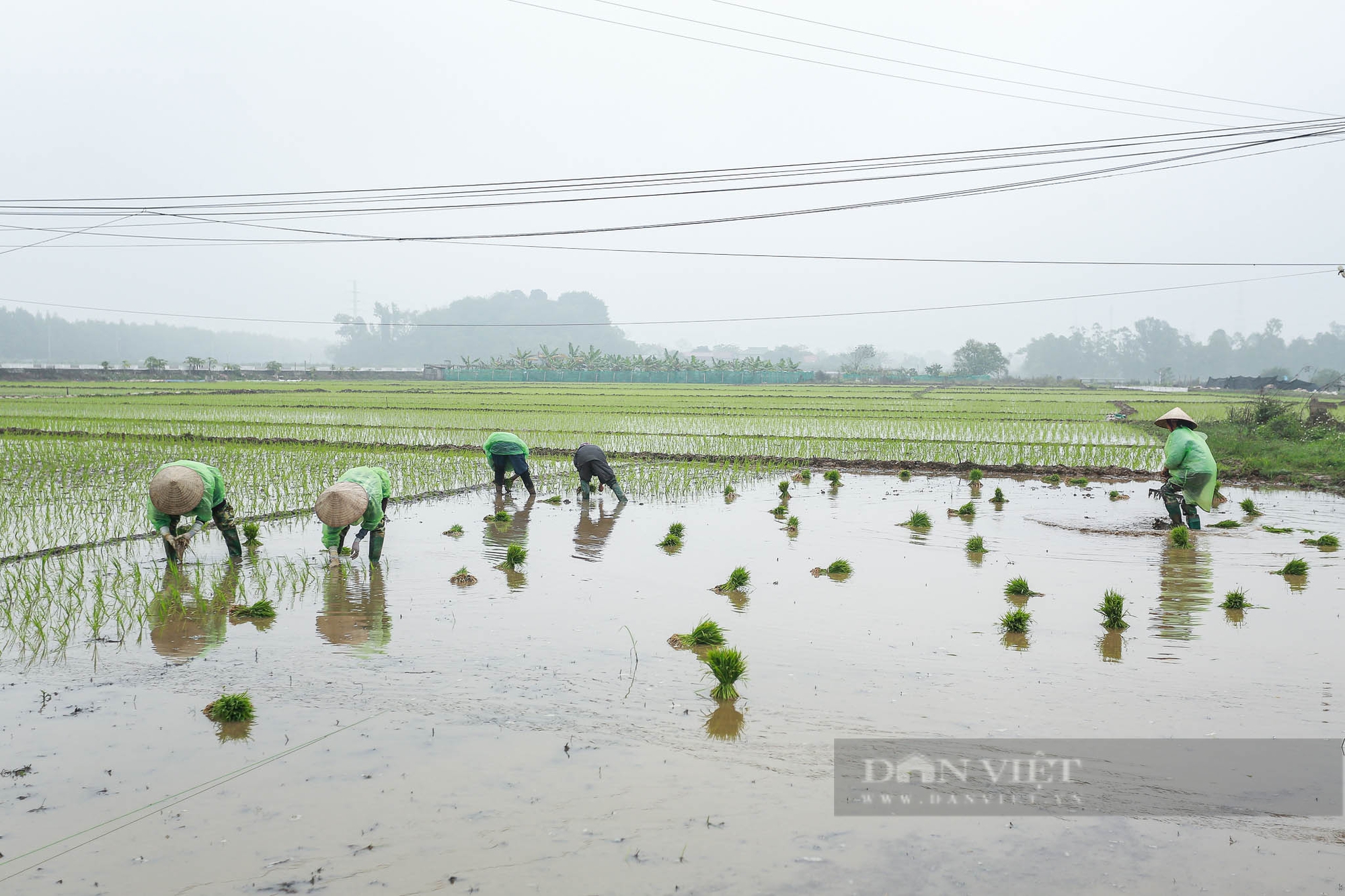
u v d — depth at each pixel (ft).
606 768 17.56
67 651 24.86
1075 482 62.13
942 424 107.04
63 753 18.28
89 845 14.76
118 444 77.25
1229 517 49.29
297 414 117.80
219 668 23.48
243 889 13.51
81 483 55.01
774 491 58.13
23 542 37.68
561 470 67.31
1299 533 43.45
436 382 306.14
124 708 20.75
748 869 13.99
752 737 18.98
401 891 13.41
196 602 29.99
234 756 18.15
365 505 34.01
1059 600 30.42
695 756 18.11
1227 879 13.75
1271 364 583.99
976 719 19.99
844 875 13.83
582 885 13.55
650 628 26.99
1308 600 30.48
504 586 32.30
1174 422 44.62
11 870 14.02
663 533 43.01
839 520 47.01
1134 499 55.16
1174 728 19.43
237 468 62.69
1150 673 22.98
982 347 427.33
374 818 15.58
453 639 25.90
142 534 40.81
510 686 22.09
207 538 40.73
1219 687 21.94
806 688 21.94
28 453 69.92
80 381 264.31
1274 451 76.89
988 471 68.39
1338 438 82.07
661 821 15.47
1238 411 115.14
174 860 14.29
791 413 128.57
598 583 32.76
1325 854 14.40
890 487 60.80
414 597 30.71
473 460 70.69
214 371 303.27
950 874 13.87
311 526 43.80
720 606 29.63
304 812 15.81
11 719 20.08
